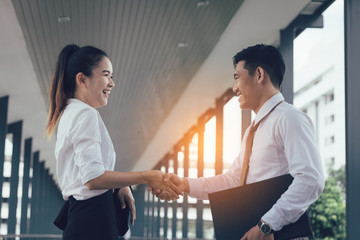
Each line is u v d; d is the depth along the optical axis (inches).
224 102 483.2
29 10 256.5
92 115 73.6
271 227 69.7
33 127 561.0
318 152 73.2
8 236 322.7
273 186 72.6
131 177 74.7
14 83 394.0
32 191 679.7
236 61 83.1
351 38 195.8
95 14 263.6
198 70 392.2
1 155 429.1
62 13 259.6
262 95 80.3
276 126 75.7
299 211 69.7
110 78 80.2
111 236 72.7
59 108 77.9
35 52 319.0
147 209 936.9
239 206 73.6
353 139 190.5
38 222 740.0
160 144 740.7
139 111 517.0
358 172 187.8
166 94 460.8
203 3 260.5
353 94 192.4
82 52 78.4
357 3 197.3
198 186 90.6
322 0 277.1
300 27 292.7
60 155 75.0
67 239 72.1
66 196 75.0
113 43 310.5
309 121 75.6
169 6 261.4
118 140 682.2
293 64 300.0
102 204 72.9
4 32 288.4
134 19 275.3
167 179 86.1
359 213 186.9
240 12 279.6
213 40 320.5
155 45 320.8
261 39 321.7
